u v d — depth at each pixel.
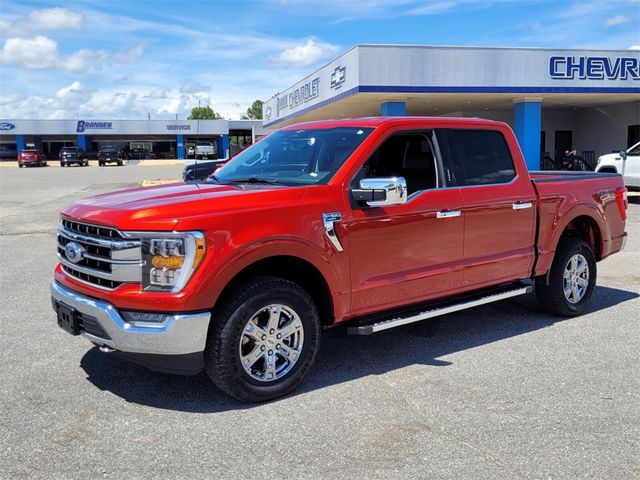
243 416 4.02
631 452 3.51
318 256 4.29
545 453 3.51
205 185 4.78
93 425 3.89
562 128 30.30
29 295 7.35
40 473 3.32
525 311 6.54
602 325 6.01
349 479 3.25
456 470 3.32
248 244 3.96
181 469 3.36
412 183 5.09
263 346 4.18
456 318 6.30
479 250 5.32
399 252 4.76
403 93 20.55
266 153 5.37
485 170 5.44
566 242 6.16
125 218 3.87
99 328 4.04
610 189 6.64
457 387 4.48
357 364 4.98
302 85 28.48
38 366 4.93
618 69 21.88
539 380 4.60
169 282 3.82
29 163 57.69
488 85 20.97
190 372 3.96
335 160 4.70
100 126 71.12
